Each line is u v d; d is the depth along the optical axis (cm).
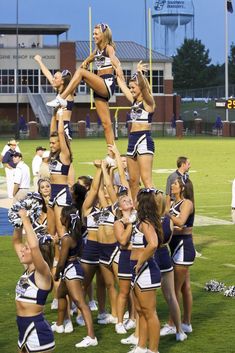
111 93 1309
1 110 10056
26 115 10062
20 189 2545
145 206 1145
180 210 1301
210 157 5262
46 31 10144
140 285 1143
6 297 1569
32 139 8144
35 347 995
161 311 1476
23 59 10025
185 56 15475
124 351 1231
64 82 1365
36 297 995
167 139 7881
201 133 9188
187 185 1312
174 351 1227
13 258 1988
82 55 10169
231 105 8756
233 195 1986
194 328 1355
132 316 1363
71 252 1265
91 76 1292
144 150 1316
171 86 10275
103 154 5509
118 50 10175
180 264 1308
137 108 1320
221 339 1290
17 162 2561
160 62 10231
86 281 1395
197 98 13438
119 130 8831
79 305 1272
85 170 4316
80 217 1368
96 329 1365
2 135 8894
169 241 1251
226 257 1977
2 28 10000
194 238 2269
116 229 1293
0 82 9988
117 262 1356
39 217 1284
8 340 1288
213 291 1620
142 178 1322
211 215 2759
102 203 1365
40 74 10038
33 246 983
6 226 2533
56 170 1348
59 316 1338
